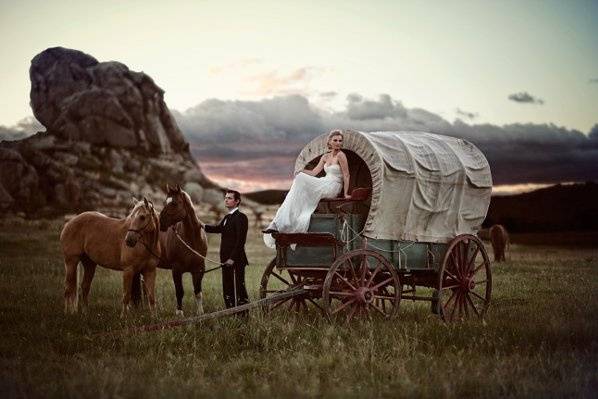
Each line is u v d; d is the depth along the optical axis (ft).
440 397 22.70
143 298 47.70
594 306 41.60
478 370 25.26
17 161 234.38
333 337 31.83
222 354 30.32
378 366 26.63
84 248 43.62
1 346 30.91
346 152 43.60
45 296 49.93
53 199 241.96
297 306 41.19
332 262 36.58
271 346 31.19
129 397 22.65
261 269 77.77
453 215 40.40
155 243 41.29
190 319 33.76
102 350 30.53
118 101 345.31
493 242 93.86
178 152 373.61
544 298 47.62
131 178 306.76
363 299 35.63
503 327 34.78
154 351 30.25
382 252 37.68
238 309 35.24
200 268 42.88
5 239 126.11
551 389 23.15
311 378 24.76
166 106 378.94
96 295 52.03
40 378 25.18
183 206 41.16
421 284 41.70
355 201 36.76
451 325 35.24
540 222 229.45
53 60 353.72
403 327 33.30
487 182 42.04
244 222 39.37
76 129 328.70
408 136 40.40
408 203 37.47
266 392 23.07
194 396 22.74
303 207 36.55
